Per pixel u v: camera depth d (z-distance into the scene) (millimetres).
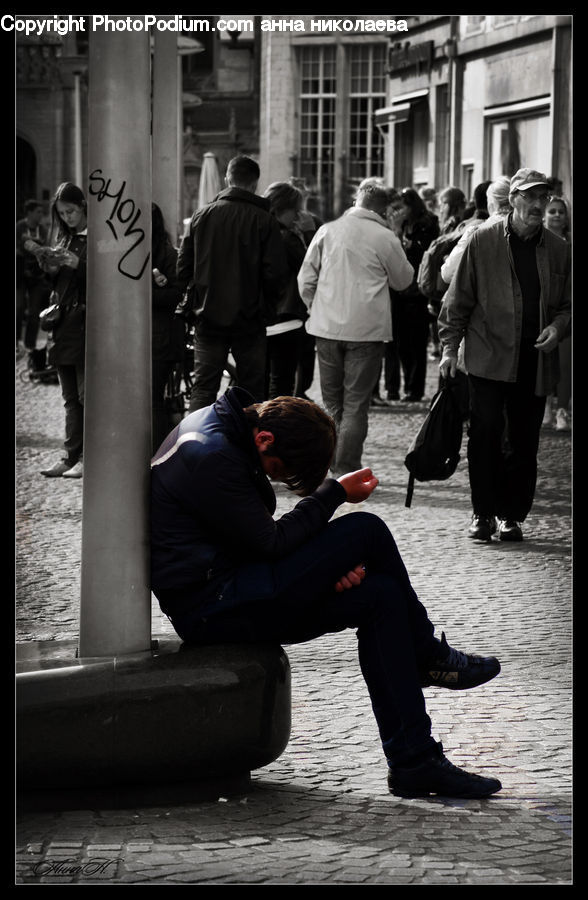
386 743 4965
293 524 4887
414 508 11367
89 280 4848
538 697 6234
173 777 4711
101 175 4812
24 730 4531
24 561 9133
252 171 11273
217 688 4676
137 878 4027
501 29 28062
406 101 34594
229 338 11414
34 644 5105
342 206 50219
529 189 9414
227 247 11164
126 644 4883
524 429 9930
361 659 4984
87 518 4879
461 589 8516
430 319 18719
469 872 4133
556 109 25625
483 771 5227
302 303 13586
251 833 4480
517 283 9602
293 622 4875
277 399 4961
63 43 52469
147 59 4836
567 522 10797
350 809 4781
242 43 55062
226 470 4801
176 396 12586
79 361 12312
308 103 50375
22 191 54125
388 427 16016
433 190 25500
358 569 4914
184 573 4879
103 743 4578
